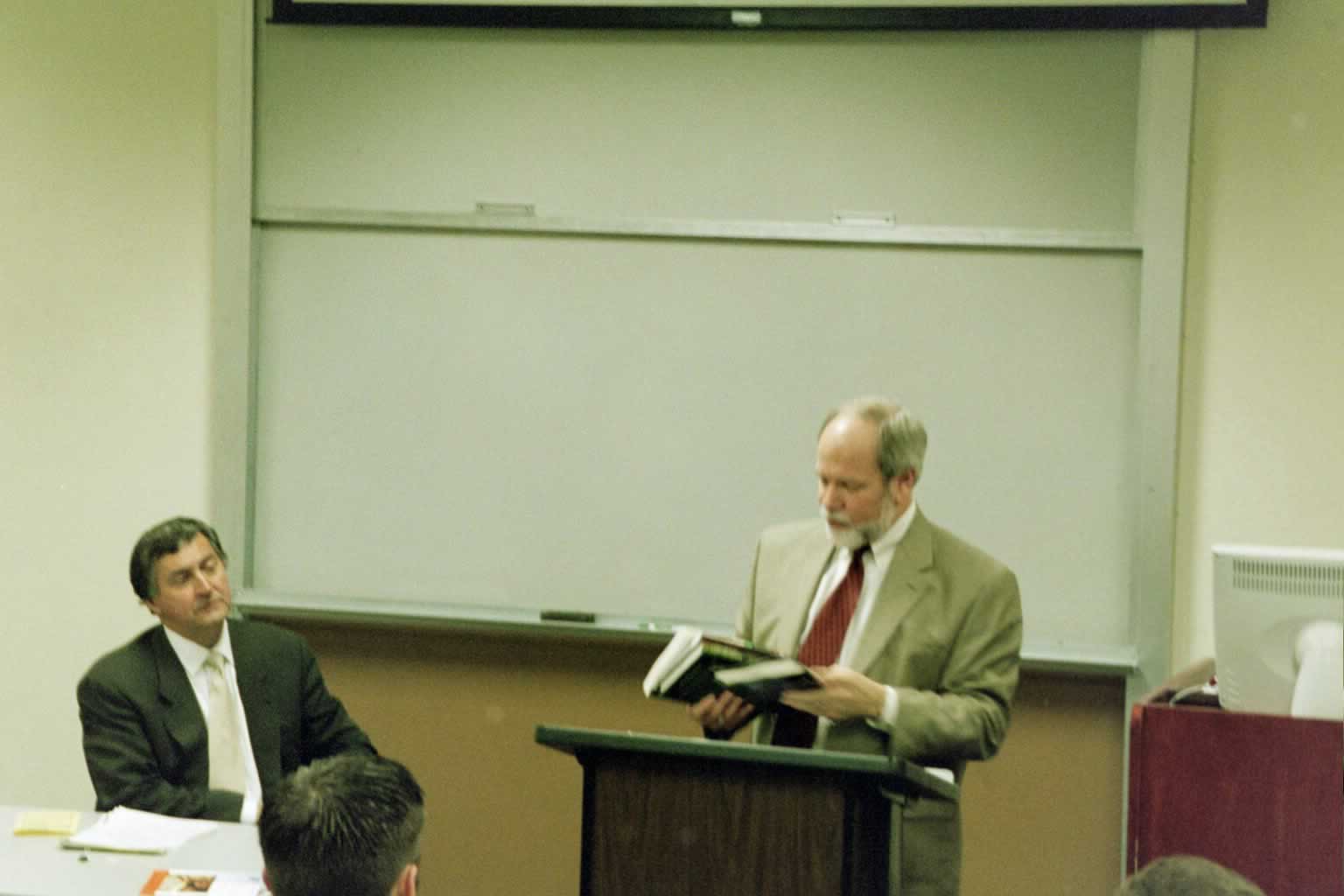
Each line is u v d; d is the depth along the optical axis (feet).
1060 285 14.32
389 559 15.43
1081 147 14.24
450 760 15.43
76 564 16.03
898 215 14.52
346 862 6.02
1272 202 13.98
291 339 15.55
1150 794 9.07
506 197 15.14
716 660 9.36
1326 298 13.91
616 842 8.02
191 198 15.75
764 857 7.79
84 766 16.08
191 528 11.68
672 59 14.83
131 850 9.85
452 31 15.15
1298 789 8.83
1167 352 14.02
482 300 15.21
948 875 10.01
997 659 10.26
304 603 15.52
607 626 14.99
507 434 15.21
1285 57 13.91
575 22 14.78
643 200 14.93
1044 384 14.37
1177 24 13.80
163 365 15.85
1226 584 9.33
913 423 10.36
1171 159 13.96
